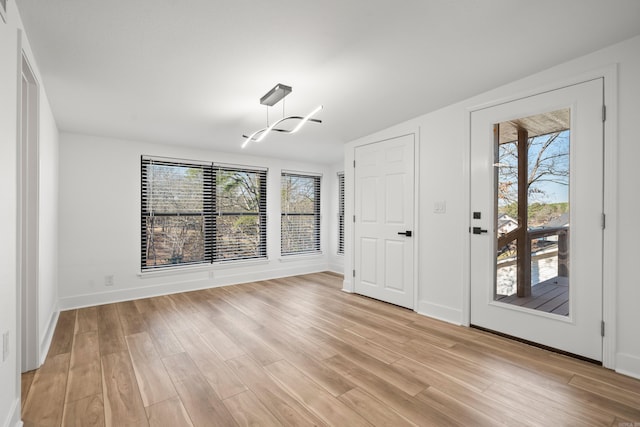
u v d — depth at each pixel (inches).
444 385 75.5
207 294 165.0
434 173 125.7
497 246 106.7
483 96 107.7
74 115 122.0
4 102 53.9
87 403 68.9
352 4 61.4
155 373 82.0
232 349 96.7
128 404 68.5
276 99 102.0
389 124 141.3
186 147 175.2
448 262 120.6
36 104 84.6
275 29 69.4
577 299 87.2
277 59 82.4
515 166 101.3
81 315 130.7
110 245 152.7
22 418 63.6
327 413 65.2
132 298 156.6
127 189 157.8
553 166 92.4
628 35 74.7
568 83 87.2
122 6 60.9
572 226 87.7
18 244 62.4
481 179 110.1
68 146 143.9
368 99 111.4
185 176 177.2
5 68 54.0
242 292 169.2
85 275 146.2
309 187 229.9
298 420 63.0
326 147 181.9
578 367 82.7
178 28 68.6
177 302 150.0
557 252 91.6
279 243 211.2
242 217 197.5
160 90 100.5
